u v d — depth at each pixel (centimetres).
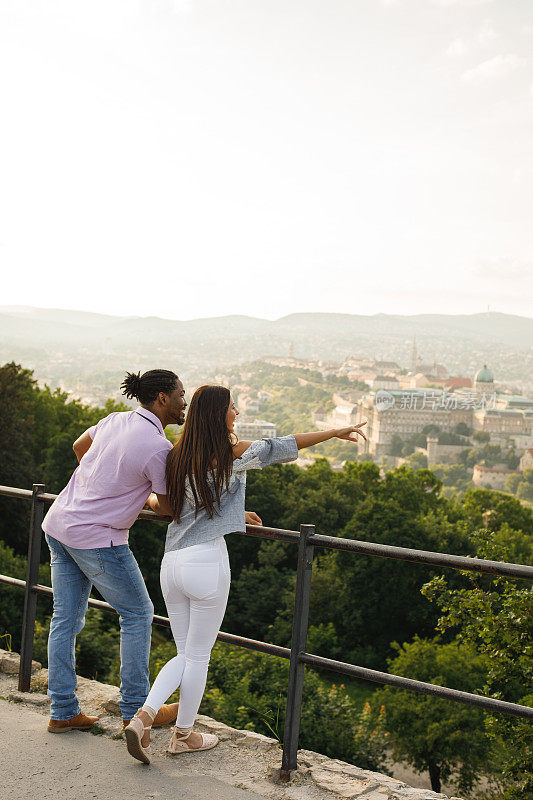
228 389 291
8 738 314
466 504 5250
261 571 3759
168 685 295
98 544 307
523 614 915
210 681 1155
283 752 295
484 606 939
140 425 308
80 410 4572
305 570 288
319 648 3478
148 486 312
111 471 306
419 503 4884
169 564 294
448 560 251
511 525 5072
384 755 1273
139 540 3303
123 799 264
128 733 281
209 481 286
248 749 319
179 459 289
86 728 328
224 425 289
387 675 268
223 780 287
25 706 358
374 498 4641
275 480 5159
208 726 337
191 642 298
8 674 402
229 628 3678
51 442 3925
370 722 1352
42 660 1184
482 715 1784
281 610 3575
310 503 4591
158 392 313
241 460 287
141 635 317
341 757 1176
